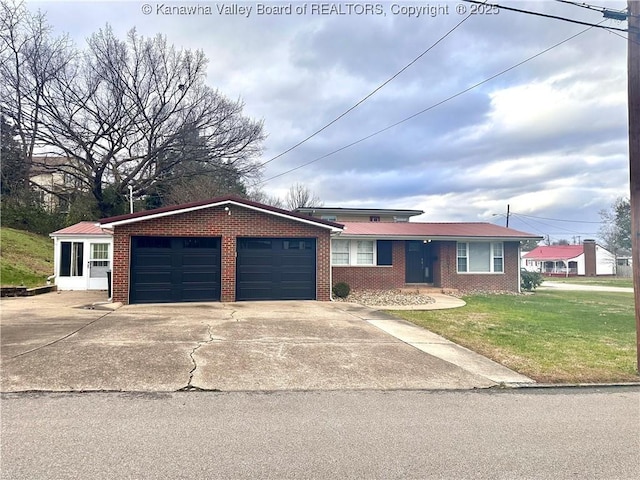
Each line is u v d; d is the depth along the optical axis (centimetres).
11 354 690
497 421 465
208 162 3394
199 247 1395
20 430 412
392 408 501
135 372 613
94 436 401
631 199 711
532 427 449
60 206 3091
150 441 392
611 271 5228
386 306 1414
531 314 1278
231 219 1408
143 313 1136
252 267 1438
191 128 3300
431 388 585
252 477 330
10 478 321
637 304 696
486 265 1981
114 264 1328
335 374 634
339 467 350
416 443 401
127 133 3178
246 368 648
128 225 1335
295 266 1471
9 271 1878
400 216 3000
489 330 1008
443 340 888
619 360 755
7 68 2853
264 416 464
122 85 3125
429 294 1820
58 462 348
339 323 1030
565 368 700
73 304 1319
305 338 855
